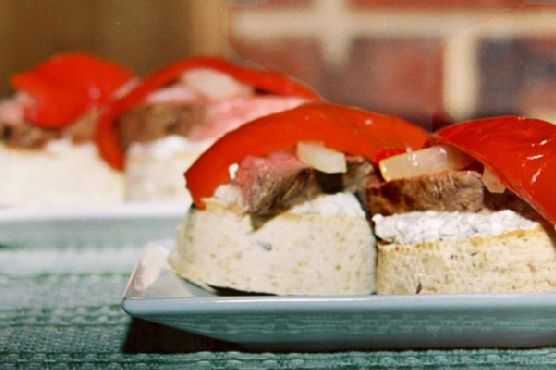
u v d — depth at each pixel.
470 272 0.44
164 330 0.47
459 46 0.89
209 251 0.47
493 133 0.44
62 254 0.58
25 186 0.69
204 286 0.47
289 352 0.44
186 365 0.44
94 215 0.58
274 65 1.09
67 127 0.71
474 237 0.44
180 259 0.48
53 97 0.70
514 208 0.44
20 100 0.72
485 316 0.42
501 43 0.87
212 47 1.14
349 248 0.47
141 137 0.67
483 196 0.44
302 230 0.47
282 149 0.47
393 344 0.44
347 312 0.42
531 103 0.87
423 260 0.45
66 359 0.45
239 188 0.47
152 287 0.46
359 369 0.43
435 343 0.44
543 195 0.43
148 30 1.17
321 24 1.07
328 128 0.46
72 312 0.49
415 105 0.98
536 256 0.44
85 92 0.72
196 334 0.45
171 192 0.65
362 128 0.47
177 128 0.67
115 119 0.68
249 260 0.47
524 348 0.44
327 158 0.46
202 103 0.66
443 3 0.98
